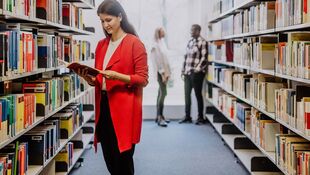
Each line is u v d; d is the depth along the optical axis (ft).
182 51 24.93
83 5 16.94
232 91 17.46
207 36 24.30
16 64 8.07
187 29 24.66
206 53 22.81
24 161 9.24
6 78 7.48
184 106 24.77
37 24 11.16
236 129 18.71
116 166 9.70
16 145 8.71
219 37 20.54
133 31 9.78
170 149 17.61
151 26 24.50
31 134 10.16
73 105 14.85
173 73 25.23
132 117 9.45
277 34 12.23
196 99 23.66
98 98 9.71
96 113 9.77
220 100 20.43
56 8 11.77
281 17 10.53
